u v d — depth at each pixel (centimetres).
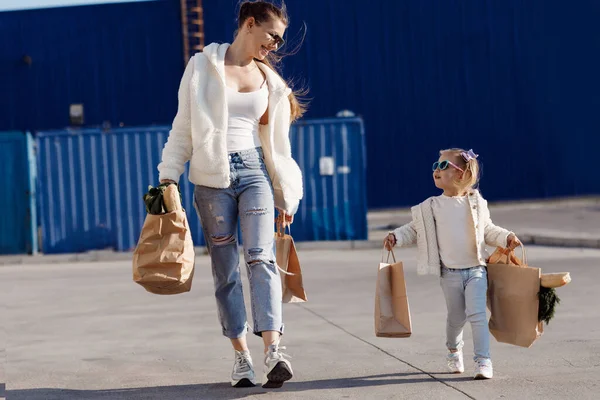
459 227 601
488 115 3200
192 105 552
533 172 3194
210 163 552
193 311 1006
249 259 557
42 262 1995
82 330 892
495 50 3200
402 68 3200
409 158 3195
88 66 3278
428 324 848
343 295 1105
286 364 539
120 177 2114
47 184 2108
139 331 870
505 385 563
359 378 602
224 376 628
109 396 570
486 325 588
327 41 3203
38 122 3278
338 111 3200
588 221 2223
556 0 3184
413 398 532
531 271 588
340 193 2105
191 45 3238
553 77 3191
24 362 715
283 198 586
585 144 3189
